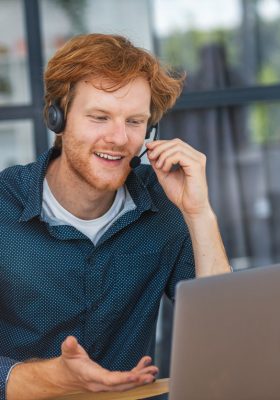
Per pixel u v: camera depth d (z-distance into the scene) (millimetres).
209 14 4938
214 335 1653
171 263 2432
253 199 5031
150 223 2400
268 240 5066
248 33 4941
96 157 2197
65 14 4848
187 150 2340
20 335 2311
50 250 2283
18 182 2342
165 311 4613
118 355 2369
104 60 2141
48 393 1948
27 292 2279
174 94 2316
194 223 2363
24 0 4824
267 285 1692
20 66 4852
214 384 1687
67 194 2307
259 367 1713
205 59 4941
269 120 4969
